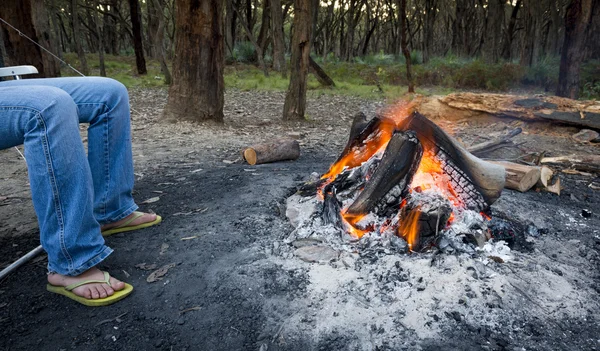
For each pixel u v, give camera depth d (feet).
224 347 5.84
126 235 8.89
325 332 5.99
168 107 23.71
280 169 14.03
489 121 24.91
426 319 6.18
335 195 8.72
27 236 9.21
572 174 14.93
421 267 7.12
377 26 122.83
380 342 5.80
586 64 53.98
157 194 11.50
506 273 7.14
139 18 61.05
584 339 5.97
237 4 71.77
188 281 7.23
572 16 30.83
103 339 5.99
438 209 7.57
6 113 6.08
